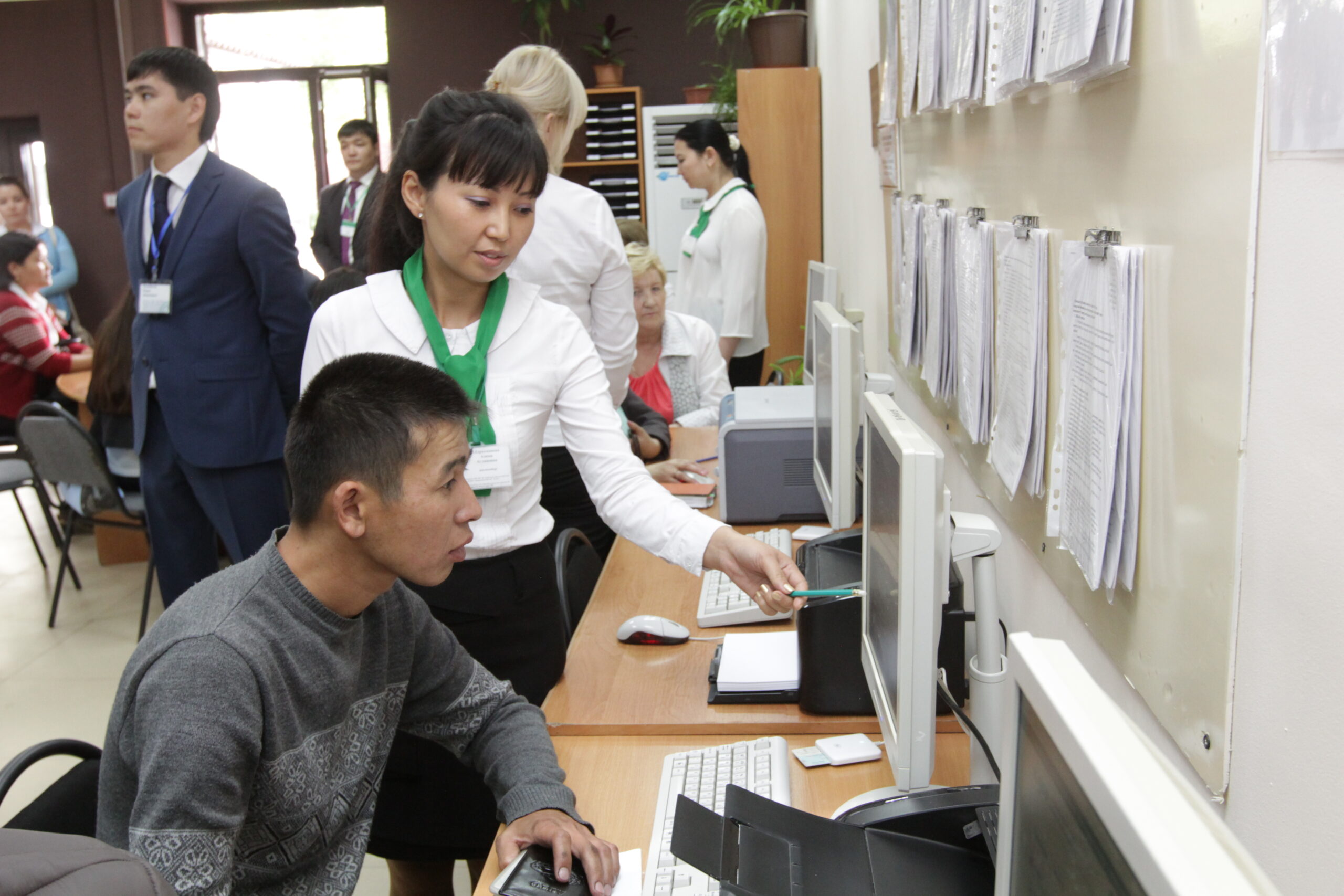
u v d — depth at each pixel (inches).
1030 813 25.0
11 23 286.4
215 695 41.1
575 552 85.7
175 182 112.5
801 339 203.0
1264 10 28.5
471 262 58.9
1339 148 24.7
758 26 203.2
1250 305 29.8
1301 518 27.4
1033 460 51.0
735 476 94.7
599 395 65.1
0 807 104.9
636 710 61.2
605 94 251.8
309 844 47.9
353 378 43.8
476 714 54.4
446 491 44.1
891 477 45.3
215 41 292.7
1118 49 37.5
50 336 196.4
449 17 273.3
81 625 156.3
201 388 113.7
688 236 182.9
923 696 41.4
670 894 42.9
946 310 72.9
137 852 40.0
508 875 44.1
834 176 174.1
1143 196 37.6
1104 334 40.2
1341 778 25.7
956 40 64.1
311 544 44.9
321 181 296.0
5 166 297.9
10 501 228.8
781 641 66.6
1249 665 30.6
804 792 51.5
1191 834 17.1
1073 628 48.8
